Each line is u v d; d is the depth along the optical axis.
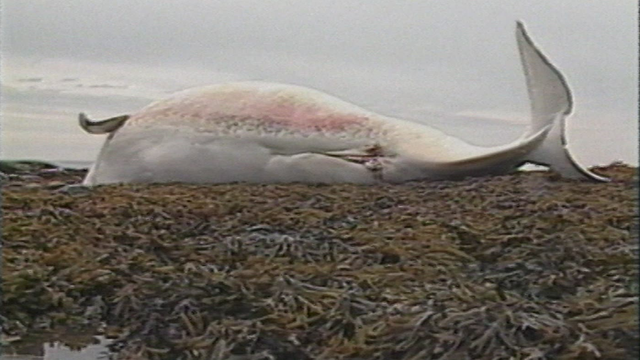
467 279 4.75
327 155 8.76
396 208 6.82
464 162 8.59
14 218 6.07
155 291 4.49
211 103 9.09
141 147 8.91
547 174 8.70
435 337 3.71
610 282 4.49
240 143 8.79
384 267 4.95
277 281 4.47
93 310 4.48
